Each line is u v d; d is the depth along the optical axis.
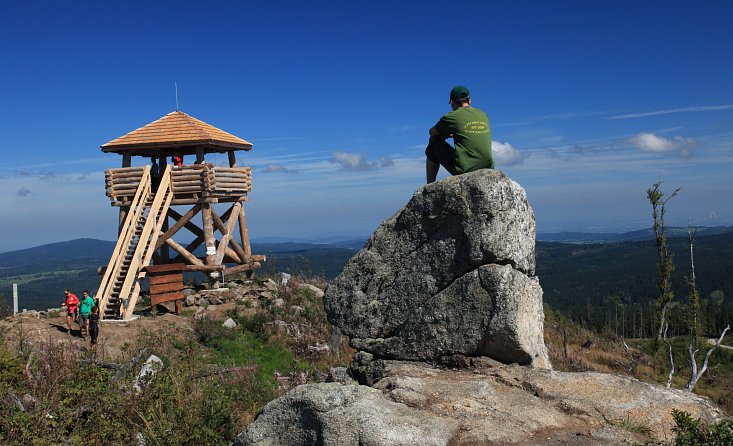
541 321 6.95
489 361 6.27
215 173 22.23
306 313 21.66
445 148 7.22
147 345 15.21
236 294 22.14
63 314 19.45
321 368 16.66
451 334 6.43
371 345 6.88
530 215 6.88
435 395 5.31
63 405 7.92
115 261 19.78
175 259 24.39
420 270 6.68
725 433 4.43
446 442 4.54
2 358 10.13
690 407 5.26
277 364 16.97
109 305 18.89
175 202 22.23
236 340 18.23
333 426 4.58
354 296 7.03
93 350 13.23
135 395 8.61
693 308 22.92
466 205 6.36
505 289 6.19
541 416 5.02
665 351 23.39
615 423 5.02
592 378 5.75
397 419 4.66
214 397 8.98
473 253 6.30
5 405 7.94
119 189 21.88
